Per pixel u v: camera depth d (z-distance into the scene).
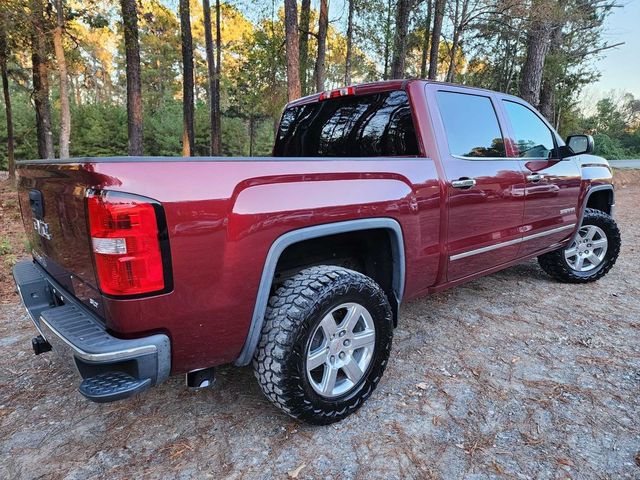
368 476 1.87
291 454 2.01
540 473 1.88
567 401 2.40
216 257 1.71
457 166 2.82
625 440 2.08
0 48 12.29
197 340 1.75
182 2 16.33
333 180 2.11
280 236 1.90
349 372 2.22
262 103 15.60
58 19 10.77
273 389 1.96
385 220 2.33
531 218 3.50
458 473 1.88
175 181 1.61
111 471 1.92
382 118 2.97
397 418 2.26
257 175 1.83
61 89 10.91
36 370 2.78
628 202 10.95
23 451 2.05
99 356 1.53
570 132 28.64
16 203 9.41
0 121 24.78
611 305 3.81
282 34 14.64
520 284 4.40
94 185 1.52
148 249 1.55
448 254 2.81
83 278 1.76
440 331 3.30
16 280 2.39
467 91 3.09
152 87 39.66
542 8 12.05
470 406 2.36
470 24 14.23
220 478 1.86
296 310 1.95
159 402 2.43
